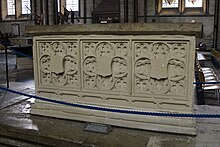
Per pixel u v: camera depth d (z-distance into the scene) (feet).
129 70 10.09
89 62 10.70
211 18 60.34
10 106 13.05
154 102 9.92
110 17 65.57
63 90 11.32
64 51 11.05
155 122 9.78
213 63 40.70
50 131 9.93
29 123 10.74
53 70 11.35
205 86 18.22
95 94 10.73
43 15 58.59
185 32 9.02
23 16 77.15
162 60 9.57
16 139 10.16
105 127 9.94
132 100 10.19
